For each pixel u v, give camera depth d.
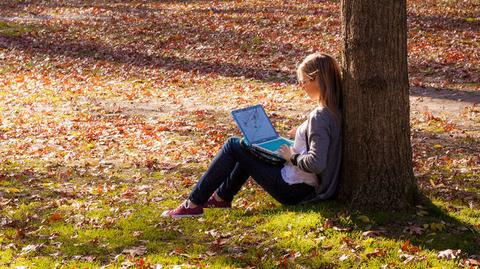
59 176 8.01
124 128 11.09
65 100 13.88
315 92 5.34
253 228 5.45
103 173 8.13
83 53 18.44
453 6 21.80
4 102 13.86
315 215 5.31
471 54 15.71
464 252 4.69
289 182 5.50
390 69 5.09
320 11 22.14
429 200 5.53
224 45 18.38
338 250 4.81
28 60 17.83
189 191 7.02
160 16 22.91
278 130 10.48
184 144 9.66
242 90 14.01
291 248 4.92
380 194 5.31
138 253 5.06
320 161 5.11
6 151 9.75
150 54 17.95
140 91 14.47
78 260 5.02
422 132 9.84
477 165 7.70
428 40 17.62
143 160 8.70
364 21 5.02
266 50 17.52
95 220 6.02
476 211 5.61
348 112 5.27
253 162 5.52
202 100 13.32
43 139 10.53
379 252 4.68
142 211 6.26
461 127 10.15
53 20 22.83
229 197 5.76
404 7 5.08
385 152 5.24
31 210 6.52
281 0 24.92
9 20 23.08
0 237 5.59
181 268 4.66
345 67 5.23
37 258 5.06
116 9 24.72
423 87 13.30
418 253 4.67
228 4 24.94
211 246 5.10
